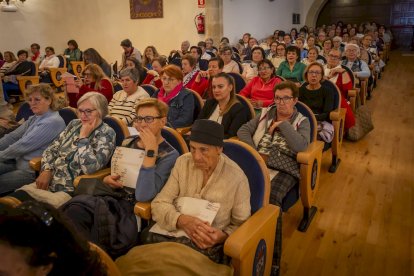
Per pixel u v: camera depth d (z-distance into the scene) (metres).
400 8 12.53
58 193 1.70
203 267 1.21
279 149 2.02
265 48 7.68
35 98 2.18
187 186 1.47
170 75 2.85
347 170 3.10
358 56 4.96
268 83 3.53
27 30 8.98
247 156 1.51
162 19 8.30
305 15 12.56
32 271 0.64
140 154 1.69
